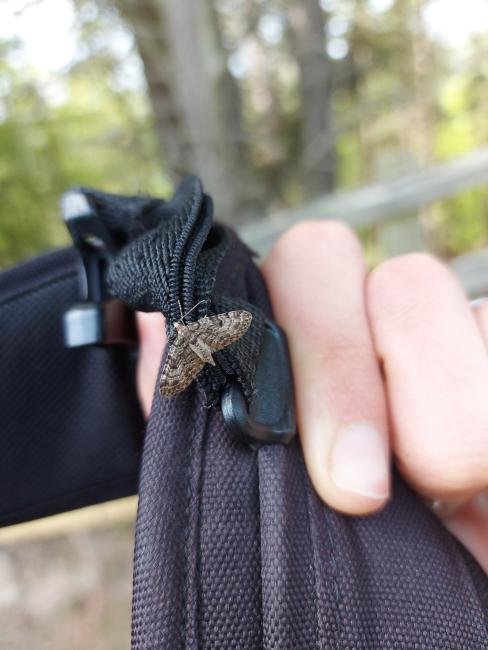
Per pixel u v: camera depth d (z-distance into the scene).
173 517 0.08
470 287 0.40
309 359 0.11
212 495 0.08
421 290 0.11
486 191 0.86
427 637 0.08
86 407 0.13
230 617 0.08
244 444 0.09
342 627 0.08
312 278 0.12
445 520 0.11
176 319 0.08
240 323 0.08
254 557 0.08
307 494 0.09
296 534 0.08
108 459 0.13
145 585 0.08
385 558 0.09
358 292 0.12
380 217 0.42
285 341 0.09
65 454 0.13
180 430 0.08
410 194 0.42
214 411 0.09
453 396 0.10
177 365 0.08
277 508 0.08
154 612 0.08
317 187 0.72
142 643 0.07
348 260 0.12
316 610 0.08
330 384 0.10
